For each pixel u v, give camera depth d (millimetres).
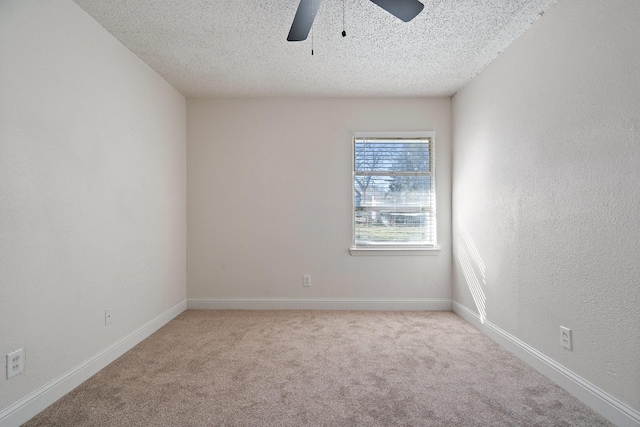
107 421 1619
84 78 2068
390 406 1736
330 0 1995
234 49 2600
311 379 2027
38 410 1694
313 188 3600
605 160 1653
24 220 1648
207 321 3164
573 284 1855
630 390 1526
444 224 3574
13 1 1593
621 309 1571
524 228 2291
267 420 1621
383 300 3574
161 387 1939
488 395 1841
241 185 3607
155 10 2092
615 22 1594
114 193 2365
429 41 2469
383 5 1564
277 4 2049
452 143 3547
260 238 3604
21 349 1621
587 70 1758
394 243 3594
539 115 2143
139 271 2680
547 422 1601
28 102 1671
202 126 3611
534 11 2096
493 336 2678
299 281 3598
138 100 2697
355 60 2775
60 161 1872
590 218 1741
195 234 3609
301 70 2967
